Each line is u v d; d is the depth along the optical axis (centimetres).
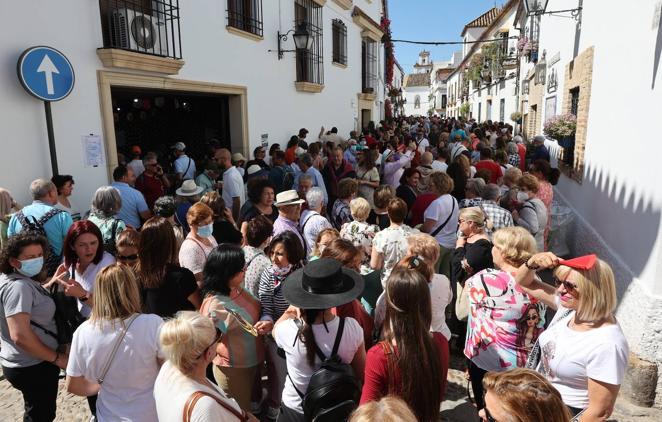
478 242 370
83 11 501
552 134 719
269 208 491
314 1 1067
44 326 264
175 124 904
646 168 382
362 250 401
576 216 654
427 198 527
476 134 1255
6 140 428
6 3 421
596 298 200
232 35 773
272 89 917
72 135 496
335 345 230
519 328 267
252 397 319
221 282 279
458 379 385
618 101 472
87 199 518
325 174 779
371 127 1458
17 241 254
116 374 215
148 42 565
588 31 616
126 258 320
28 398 278
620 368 194
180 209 496
